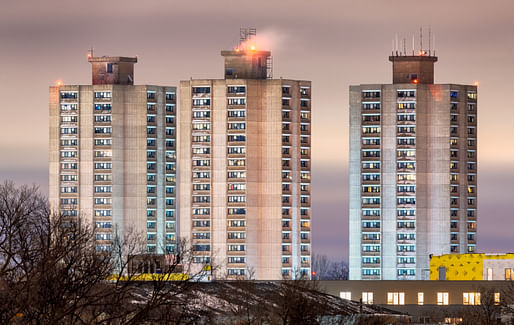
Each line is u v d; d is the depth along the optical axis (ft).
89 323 459.32
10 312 451.53
